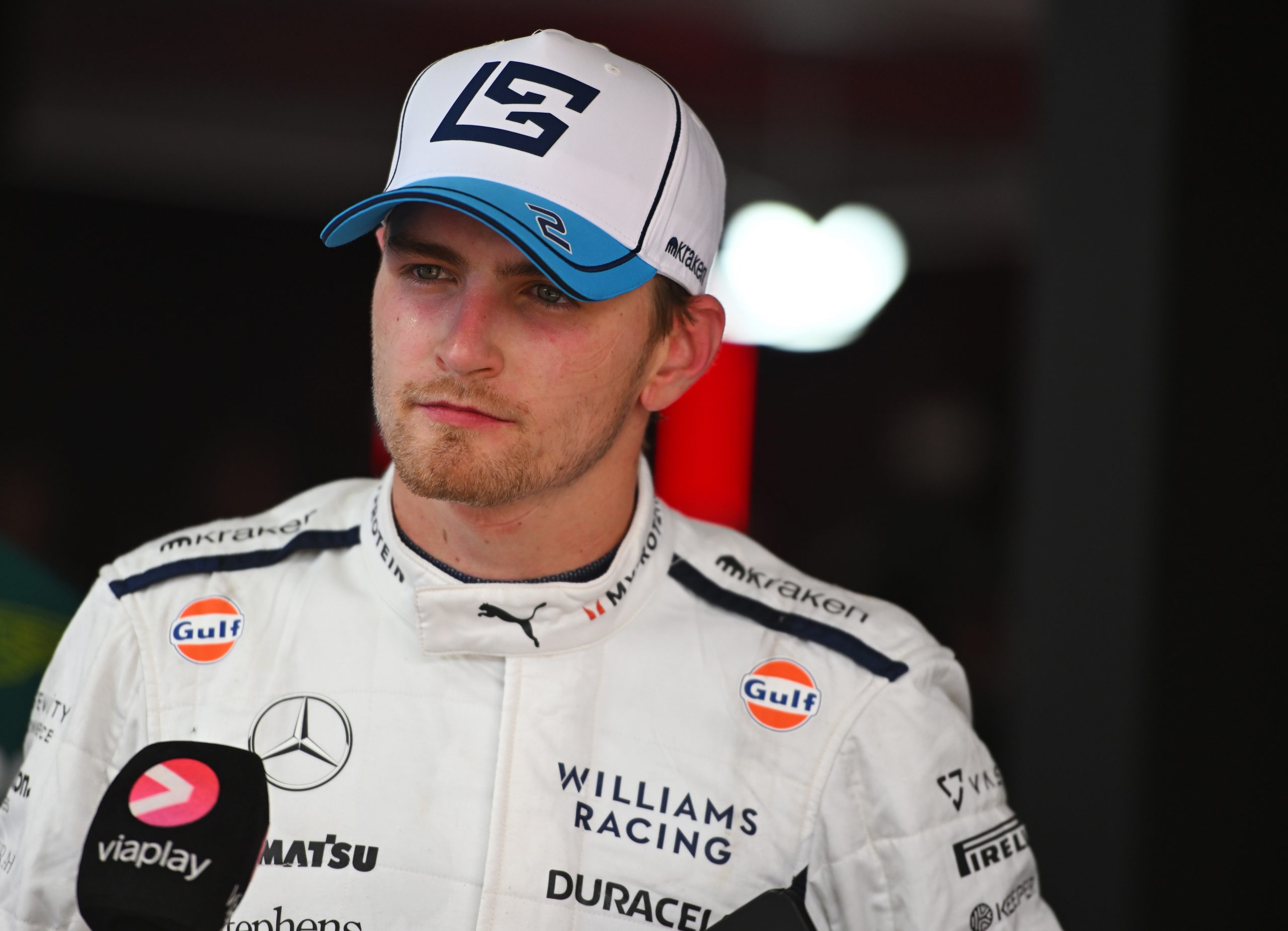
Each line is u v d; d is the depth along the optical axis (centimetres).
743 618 450
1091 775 828
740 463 2181
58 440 1847
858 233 1877
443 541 423
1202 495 820
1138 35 833
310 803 405
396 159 426
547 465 388
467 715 416
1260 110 836
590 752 418
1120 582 822
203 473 1916
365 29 1380
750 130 1656
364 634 429
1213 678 823
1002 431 2117
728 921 372
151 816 319
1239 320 832
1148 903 803
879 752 428
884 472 2214
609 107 412
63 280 1834
